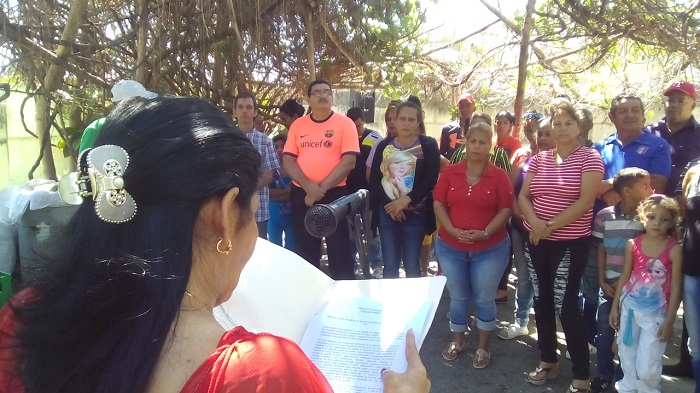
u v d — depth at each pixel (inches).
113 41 183.3
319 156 159.2
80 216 31.0
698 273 110.9
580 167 122.8
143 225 29.4
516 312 164.1
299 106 224.7
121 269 28.9
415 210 157.8
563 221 121.3
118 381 27.2
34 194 120.0
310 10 202.7
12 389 30.1
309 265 49.4
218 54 196.9
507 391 133.3
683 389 133.0
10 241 120.7
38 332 29.2
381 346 42.9
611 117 151.9
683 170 148.4
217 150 31.0
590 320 143.4
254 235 34.7
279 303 45.9
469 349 155.1
